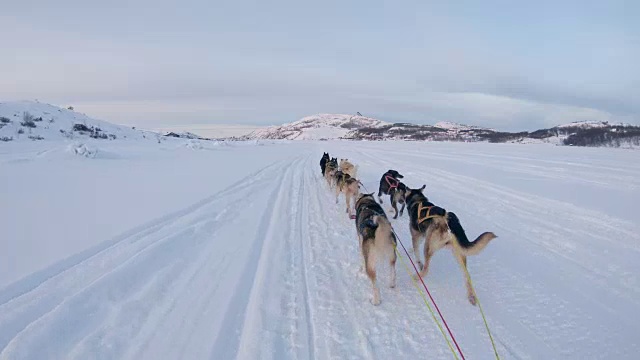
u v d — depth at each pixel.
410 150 28.94
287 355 3.79
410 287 5.20
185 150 31.59
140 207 9.12
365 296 4.99
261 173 16.92
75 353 3.73
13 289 4.77
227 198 10.80
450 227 4.89
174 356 3.74
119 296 4.88
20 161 17.89
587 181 11.10
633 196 8.95
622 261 5.61
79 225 7.46
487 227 7.61
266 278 5.49
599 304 4.54
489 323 4.28
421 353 3.81
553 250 6.22
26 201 9.33
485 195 10.34
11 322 4.14
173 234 7.18
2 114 69.38
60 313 4.33
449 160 18.97
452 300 4.81
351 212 9.42
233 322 4.37
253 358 3.72
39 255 5.84
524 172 13.48
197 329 4.20
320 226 8.19
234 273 5.65
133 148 31.70
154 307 4.66
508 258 6.01
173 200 10.06
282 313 4.57
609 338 3.91
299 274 5.68
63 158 19.12
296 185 13.71
